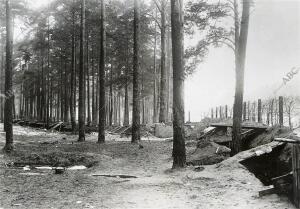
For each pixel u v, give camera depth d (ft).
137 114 84.43
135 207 29.63
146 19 135.23
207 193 34.35
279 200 29.73
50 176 45.16
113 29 145.28
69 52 157.48
